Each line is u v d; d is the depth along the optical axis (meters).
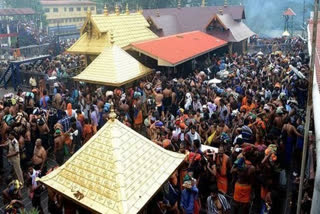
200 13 43.66
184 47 26.52
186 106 15.91
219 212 8.74
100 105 15.88
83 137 14.65
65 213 6.94
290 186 11.22
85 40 27.88
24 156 12.87
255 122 12.33
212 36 34.28
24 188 12.59
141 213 6.57
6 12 67.25
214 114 13.96
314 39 7.72
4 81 27.89
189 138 11.91
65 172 7.02
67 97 18.44
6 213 8.67
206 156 10.31
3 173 13.65
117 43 26.59
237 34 37.81
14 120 13.36
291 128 11.70
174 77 24.14
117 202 6.07
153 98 17.39
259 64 25.45
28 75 26.77
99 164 6.77
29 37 49.31
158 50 23.86
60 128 13.70
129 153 6.98
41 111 15.02
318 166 6.03
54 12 89.56
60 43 45.22
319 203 5.83
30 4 79.75
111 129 7.21
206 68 26.16
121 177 6.42
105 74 19.52
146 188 6.55
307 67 19.81
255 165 10.21
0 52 42.22
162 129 12.73
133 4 63.34
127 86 20.22
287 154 11.88
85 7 95.38
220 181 10.16
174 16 41.97
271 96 16.53
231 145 12.31
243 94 17.41
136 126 17.14
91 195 6.42
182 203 8.64
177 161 7.49
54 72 25.53
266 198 9.16
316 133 7.06
